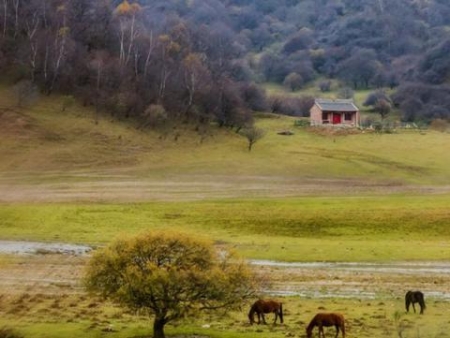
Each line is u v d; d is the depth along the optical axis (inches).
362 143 7765.8
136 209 4421.8
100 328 1907.0
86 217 4170.8
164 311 1732.3
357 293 2464.3
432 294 2453.2
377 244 3506.4
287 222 4067.4
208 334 1824.6
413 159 7081.7
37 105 7564.0
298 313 2123.5
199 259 1756.9
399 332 1775.3
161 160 6776.6
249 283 1785.2
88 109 7765.8
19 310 2159.2
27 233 3772.1
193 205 4571.9
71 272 2827.3
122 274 1726.1
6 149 6520.7
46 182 5684.1
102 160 6589.6
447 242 3602.4
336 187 5767.7
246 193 5339.6
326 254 3218.5
